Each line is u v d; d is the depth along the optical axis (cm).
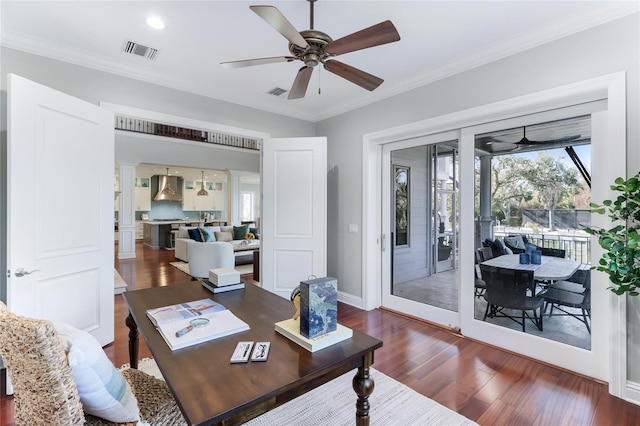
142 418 129
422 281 357
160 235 1013
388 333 319
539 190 264
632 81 208
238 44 268
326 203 403
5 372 229
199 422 90
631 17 207
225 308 179
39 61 264
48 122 235
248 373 116
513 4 213
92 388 107
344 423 187
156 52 281
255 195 1497
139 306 182
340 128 424
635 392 206
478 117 285
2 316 99
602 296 230
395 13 223
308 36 186
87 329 267
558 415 194
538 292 265
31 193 224
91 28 243
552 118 254
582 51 227
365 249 390
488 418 191
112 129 292
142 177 1216
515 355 272
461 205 311
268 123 416
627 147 210
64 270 247
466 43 264
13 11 221
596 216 231
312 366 121
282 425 185
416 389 221
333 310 146
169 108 336
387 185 393
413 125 337
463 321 311
